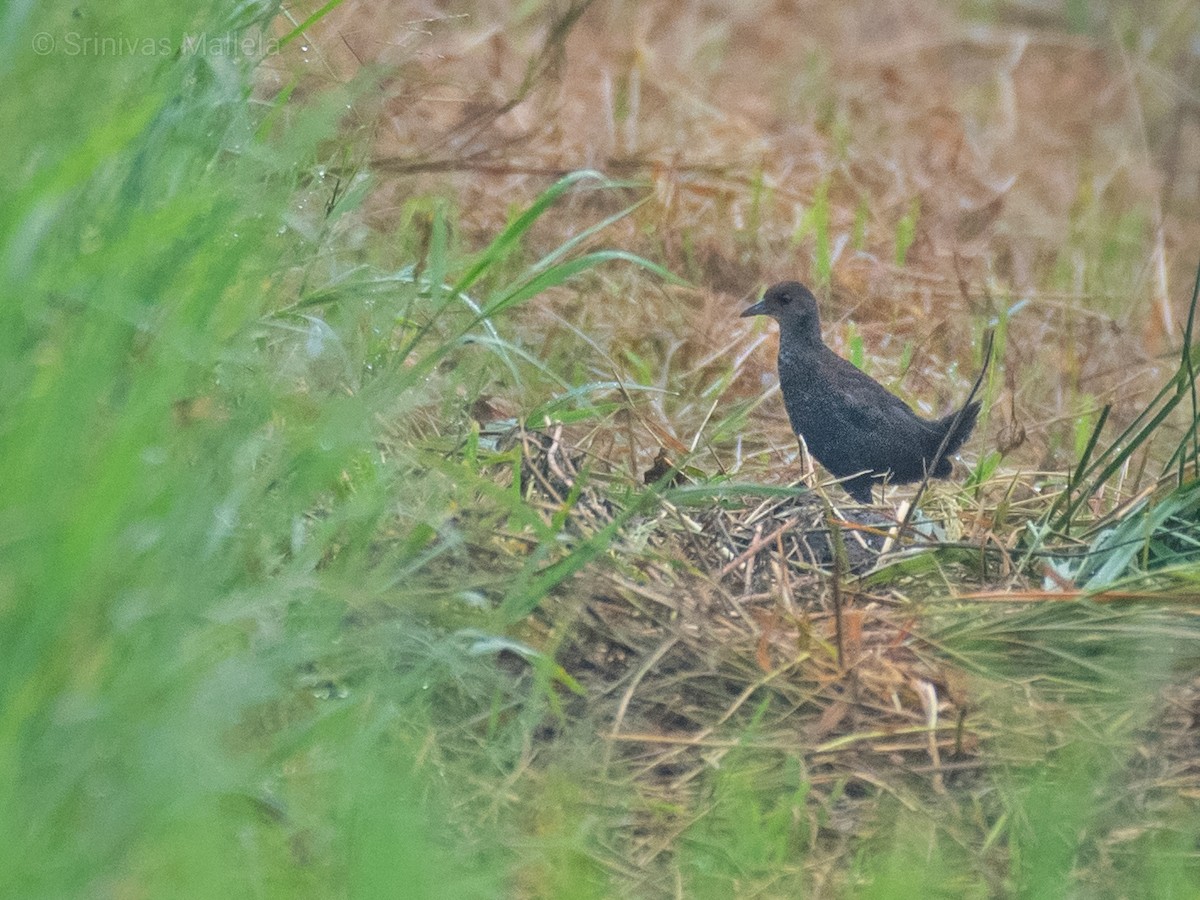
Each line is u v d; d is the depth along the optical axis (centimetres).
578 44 2005
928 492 1141
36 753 540
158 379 659
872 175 1834
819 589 927
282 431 831
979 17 2389
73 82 822
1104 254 1720
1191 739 794
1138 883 685
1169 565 944
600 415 1105
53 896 515
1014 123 2050
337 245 1186
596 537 803
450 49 1780
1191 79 2172
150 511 627
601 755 766
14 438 599
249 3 963
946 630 865
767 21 2277
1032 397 1409
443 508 919
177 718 580
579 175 930
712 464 1207
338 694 743
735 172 1730
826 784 761
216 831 564
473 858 663
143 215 707
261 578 742
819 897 672
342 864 582
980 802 750
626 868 688
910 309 1538
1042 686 832
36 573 553
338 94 1045
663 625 838
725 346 1421
